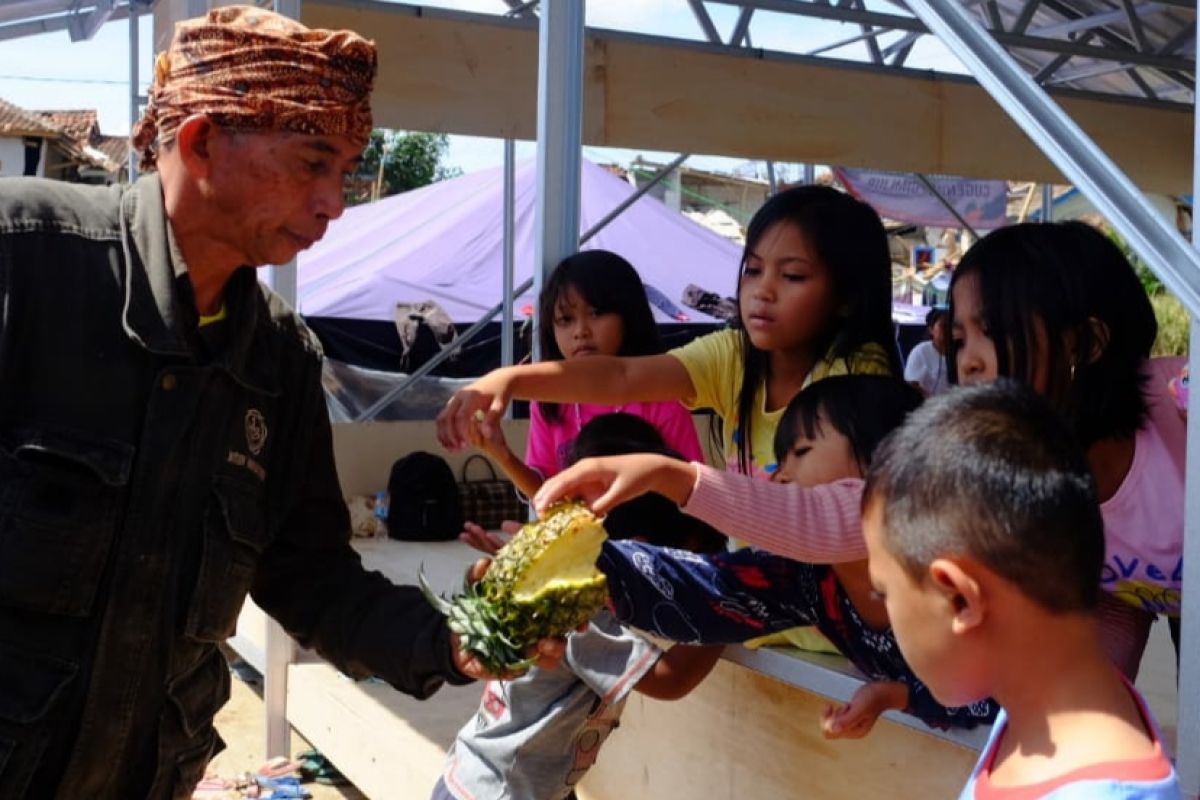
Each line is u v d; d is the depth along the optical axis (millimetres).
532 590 2182
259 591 2502
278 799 5016
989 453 1547
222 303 2215
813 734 2807
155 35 7617
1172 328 8227
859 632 2500
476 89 7152
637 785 3395
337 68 2088
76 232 2035
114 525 2023
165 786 2184
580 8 3754
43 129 25969
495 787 3004
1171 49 8391
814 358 2863
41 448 1959
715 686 3111
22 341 1983
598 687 2883
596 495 2312
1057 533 1504
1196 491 1985
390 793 4344
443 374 12570
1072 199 13211
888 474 1643
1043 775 1504
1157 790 1426
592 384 2977
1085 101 8852
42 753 1996
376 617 2373
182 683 2180
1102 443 2369
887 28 8156
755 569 2623
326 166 2123
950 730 2400
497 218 14422
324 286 13352
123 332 2039
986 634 1547
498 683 3029
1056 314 2285
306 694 5109
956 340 2479
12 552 1948
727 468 3158
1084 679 1534
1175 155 9234
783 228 2783
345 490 8297
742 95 7832
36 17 9172
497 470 8484
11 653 1974
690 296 13148
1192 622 1998
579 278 3646
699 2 7707
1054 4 8492
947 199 12062
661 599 2623
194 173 2078
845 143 8156
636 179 21797
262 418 2266
